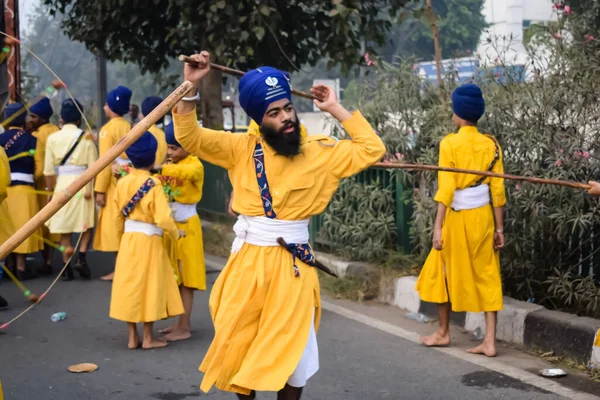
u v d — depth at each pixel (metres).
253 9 10.40
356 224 8.03
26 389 5.34
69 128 8.70
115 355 6.10
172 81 12.91
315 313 4.11
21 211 8.70
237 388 3.89
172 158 6.48
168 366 5.82
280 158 3.96
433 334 6.25
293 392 4.02
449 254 5.92
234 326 3.92
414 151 7.79
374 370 5.63
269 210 3.96
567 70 6.65
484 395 5.12
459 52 7.99
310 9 11.78
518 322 6.16
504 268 6.75
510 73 7.11
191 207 6.49
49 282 8.77
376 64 8.38
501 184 5.85
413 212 7.74
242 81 3.96
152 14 12.03
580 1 7.61
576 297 6.25
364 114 8.20
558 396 5.07
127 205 6.08
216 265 9.62
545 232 6.71
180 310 6.24
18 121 8.86
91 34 12.17
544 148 6.49
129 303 6.11
